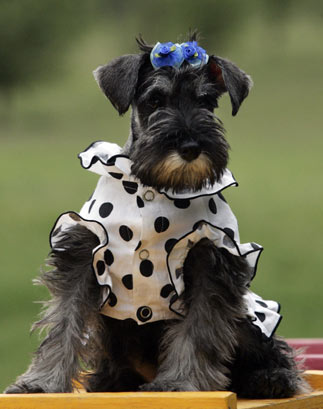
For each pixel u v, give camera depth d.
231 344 9.23
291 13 128.25
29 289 26.02
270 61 110.00
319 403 9.68
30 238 34.47
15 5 89.50
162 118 9.38
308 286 26.14
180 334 9.16
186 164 9.02
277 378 9.43
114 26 115.75
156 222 9.10
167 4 112.31
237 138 68.56
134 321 9.65
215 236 9.19
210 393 7.91
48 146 66.44
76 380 9.47
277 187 47.12
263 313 9.72
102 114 86.94
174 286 9.08
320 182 48.44
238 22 113.44
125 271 9.23
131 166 9.31
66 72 99.00
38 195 44.44
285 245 32.88
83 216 9.43
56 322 9.29
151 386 8.81
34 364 9.25
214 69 10.31
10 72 90.81
